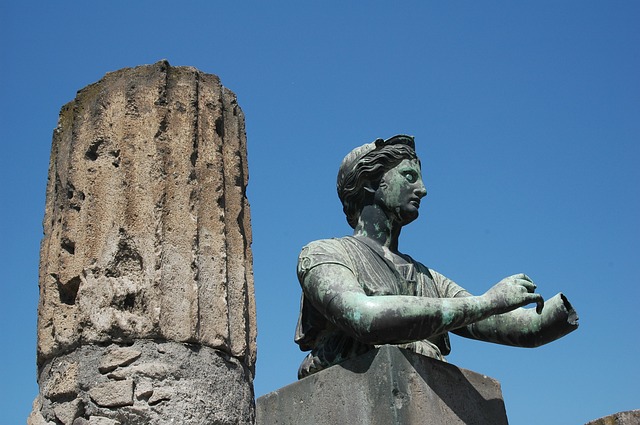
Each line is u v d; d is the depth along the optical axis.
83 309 5.53
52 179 6.26
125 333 5.45
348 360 4.40
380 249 4.82
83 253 5.66
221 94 6.39
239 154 6.34
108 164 5.86
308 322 4.73
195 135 6.05
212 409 5.45
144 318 5.49
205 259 5.79
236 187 6.20
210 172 6.05
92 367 5.40
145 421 5.25
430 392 4.28
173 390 5.36
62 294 5.71
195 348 5.54
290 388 4.62
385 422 4.14
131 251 5.64
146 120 5.98
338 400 4.36
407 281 4.74
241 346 5.77
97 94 6.12
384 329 4.20
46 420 5.45
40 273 6.00
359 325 4.25
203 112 6.21
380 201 4.91
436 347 4.72
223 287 5.77
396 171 4.92
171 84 6.15
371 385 4.25
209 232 5.88
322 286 4.45
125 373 5.34
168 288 5.57
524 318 4.77
